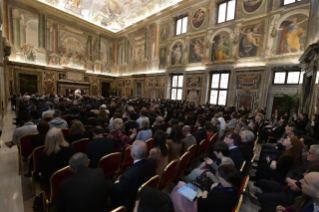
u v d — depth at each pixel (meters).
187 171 3.54
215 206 1.50
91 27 18.72
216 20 12.23
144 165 1.90
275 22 9.36
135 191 1.84
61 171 1.88
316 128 4.20
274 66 9.32
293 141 2.57
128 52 20.22
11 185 2.68
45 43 15.88
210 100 12.88
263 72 9.77
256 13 10.11
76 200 1.38
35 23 15.23
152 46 17.28
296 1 8.67
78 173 1.56
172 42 15.16
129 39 19.89
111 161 2.51
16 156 3.76
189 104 11.02
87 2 17.52
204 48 12.74
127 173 1.84
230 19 11.48
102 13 19.09
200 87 13.02
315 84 5.11
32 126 3.28
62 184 1.44
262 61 9.94
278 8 9.27
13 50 13.95
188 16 13.74
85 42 19.08
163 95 16.06
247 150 3.04
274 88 9.70
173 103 11.65
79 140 2.98
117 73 21.83
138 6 17.80
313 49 5.14
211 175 2.12
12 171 3.10
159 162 2.44
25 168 3.23
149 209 0.86
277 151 3.72
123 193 1.82
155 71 16.98
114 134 3.10
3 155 3.78
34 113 4.39
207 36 12.49
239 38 10.88
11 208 2.20
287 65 8.85
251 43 10.38
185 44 14.03
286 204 2.04
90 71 19.62
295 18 8.62
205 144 3.96
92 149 2.56
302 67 7.72
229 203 1.49
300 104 7.23
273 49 9.48
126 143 3.18
